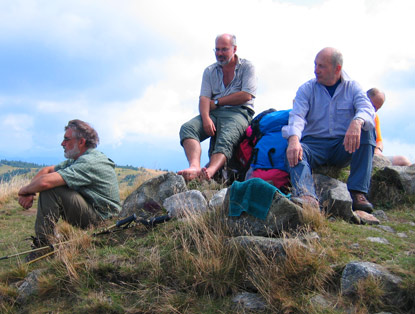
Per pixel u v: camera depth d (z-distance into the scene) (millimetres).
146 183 5188
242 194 4145
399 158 6777
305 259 3361
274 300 3193
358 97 5137
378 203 5688
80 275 3943
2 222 7523
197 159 5926
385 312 2961
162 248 4059
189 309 3338
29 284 4062
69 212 4941
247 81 6398
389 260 3492
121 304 3549
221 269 3523
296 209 3969
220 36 6336
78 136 5266
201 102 6418
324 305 3080
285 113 5703
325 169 5625
